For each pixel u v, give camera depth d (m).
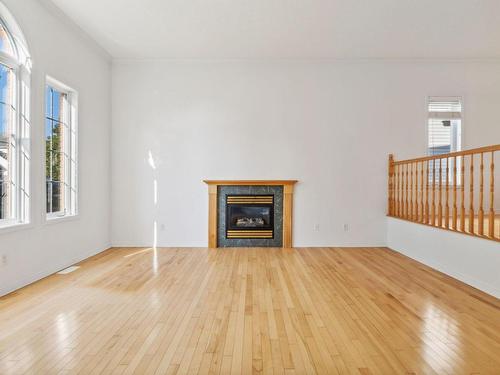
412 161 5.50
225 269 4.75
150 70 6.34
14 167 3.97
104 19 4.82
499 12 4.65
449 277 4.37
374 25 5.00
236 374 2.13
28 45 3.99
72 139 5.13
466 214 6.28
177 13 4.65
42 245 4.28
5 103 3.84
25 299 3.49
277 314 3.12
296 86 6.37
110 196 6.34
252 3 4.39
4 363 2.25
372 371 2.17
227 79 6.36
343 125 6.38
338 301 3.46
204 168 6.39
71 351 2.41
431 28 5.11
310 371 2.17
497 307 3.31
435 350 2.45
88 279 4.23
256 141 6.38
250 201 6.38
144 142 6.36
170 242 6.39
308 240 6.41
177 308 3.26
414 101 6.39
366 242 6.41
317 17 4.76
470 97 6.41
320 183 6.40
